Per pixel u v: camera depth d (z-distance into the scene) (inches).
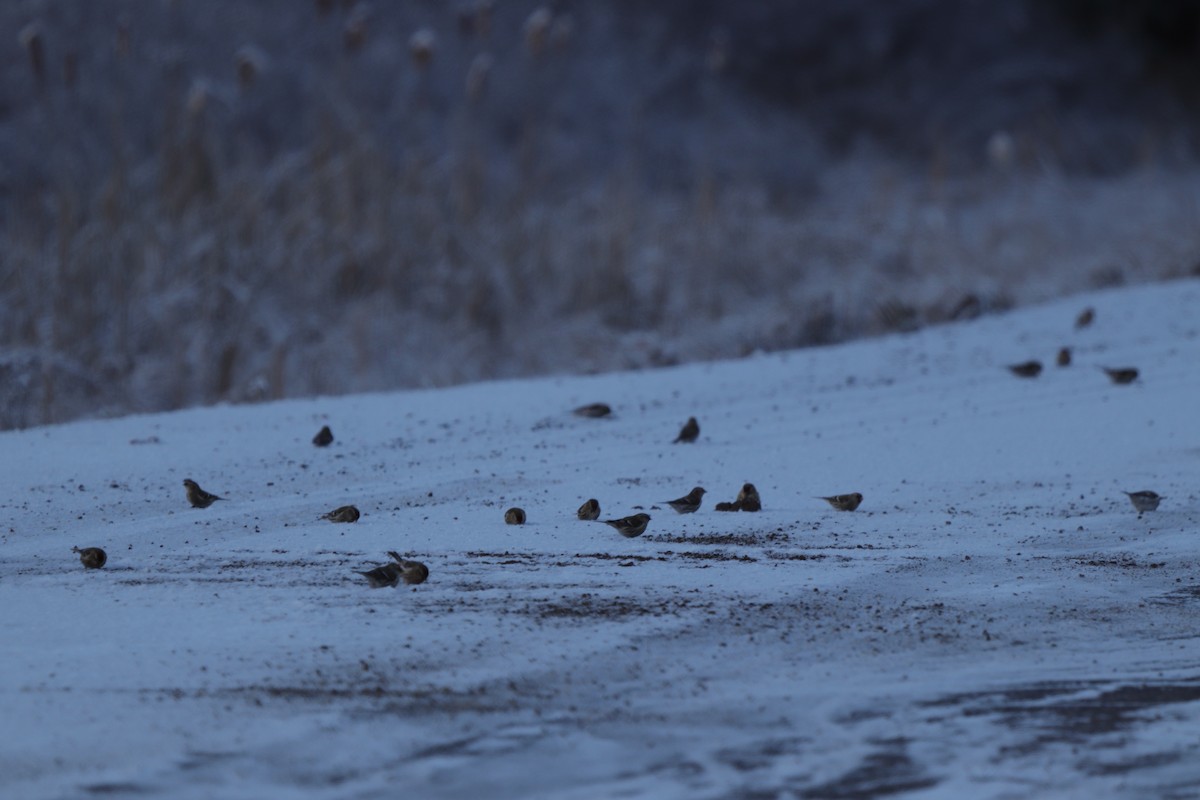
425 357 2196.1
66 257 2159.2
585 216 2795.3
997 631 819.4
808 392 1684.3
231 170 2628.0
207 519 1108.5
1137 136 4564.5
